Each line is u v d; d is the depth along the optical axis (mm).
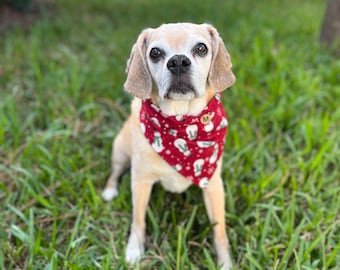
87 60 1623
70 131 1145
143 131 807
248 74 1405
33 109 1305
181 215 958
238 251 880
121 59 1575
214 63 761
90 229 922
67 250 841
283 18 2131
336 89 1288
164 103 765
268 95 1300
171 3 2422
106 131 1211
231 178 1025
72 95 1338
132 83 764
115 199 1014
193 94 725
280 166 1021
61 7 2305
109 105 1316
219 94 813
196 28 750
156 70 739
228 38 1791
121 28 1956
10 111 1209
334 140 1093
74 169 1053
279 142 1120
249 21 2035
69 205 979
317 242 819
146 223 957
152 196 1002
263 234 852
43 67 1535
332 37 1647
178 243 821
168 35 724
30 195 987
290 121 1179
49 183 1028
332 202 929
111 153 1135
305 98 1225
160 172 843
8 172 1030
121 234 906
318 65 1472
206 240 905
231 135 1129
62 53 1650
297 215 931
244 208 958
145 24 2041
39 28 1852
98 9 2311
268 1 2600
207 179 829
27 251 860
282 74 1368
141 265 845
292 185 987
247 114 1221
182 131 781
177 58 701
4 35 1823
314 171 1012
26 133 1196
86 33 1881
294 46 1651
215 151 818
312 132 1134
